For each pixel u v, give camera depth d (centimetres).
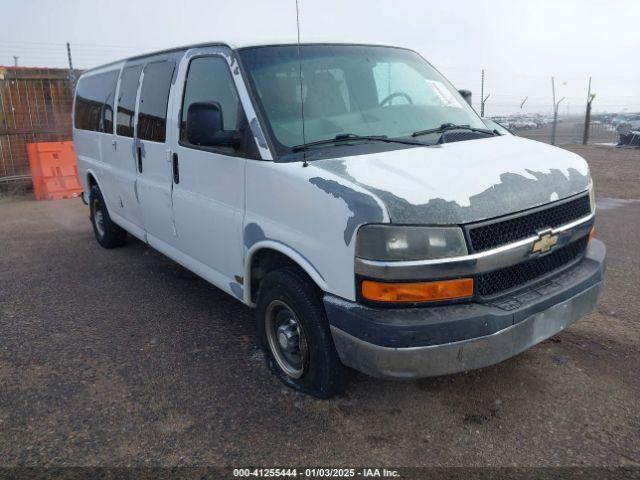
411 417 321
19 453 300
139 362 396
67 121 1231
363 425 315
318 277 302
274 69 370
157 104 467
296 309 326
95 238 759
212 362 393
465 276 279
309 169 307
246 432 312
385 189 279
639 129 2383
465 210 277
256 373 375
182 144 424
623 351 389
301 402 338
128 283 564
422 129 383
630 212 830
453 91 457
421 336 268
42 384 370
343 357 297
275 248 329
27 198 1134
